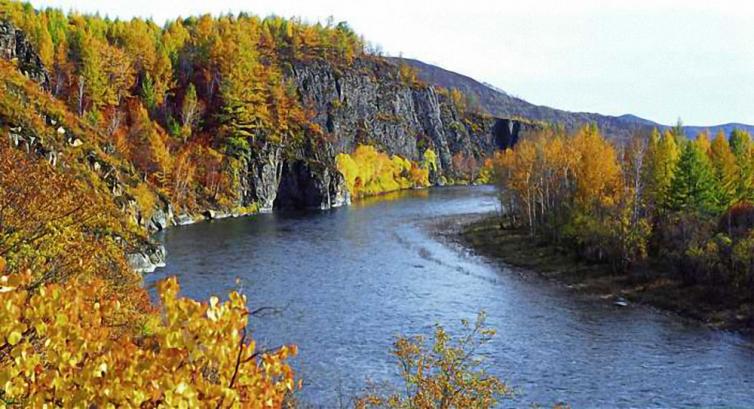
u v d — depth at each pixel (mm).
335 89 166375
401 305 44188
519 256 63031
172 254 62688
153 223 81000
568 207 65250
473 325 39344
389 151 179750
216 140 113062
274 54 160000
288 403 22938
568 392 28734
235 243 71125
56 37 117625
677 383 29984
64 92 103812
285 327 38219
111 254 26172
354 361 32188
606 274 52750
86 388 5910
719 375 31031
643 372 31375
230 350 6109
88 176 57219
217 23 168375
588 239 57250
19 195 15453
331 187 121375
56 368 6391
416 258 63062
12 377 5934
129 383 5824
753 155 71062
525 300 46188
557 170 72188
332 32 197125
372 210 111812
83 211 19109
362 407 21453
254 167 112688
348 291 48344
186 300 6082
